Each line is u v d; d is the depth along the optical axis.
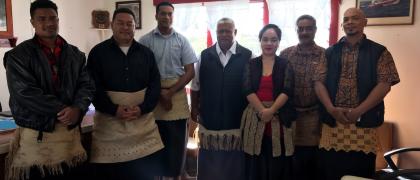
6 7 3.38
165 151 2.45
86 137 2.15
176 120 2.44
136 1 4.20
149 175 2.23
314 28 2.39
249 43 3.61
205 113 2.43
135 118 2.02
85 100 1.75
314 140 2.38
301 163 2.44
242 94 2.33
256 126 2.19
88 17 4.30
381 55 2.01
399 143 2.99
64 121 1.67
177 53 2.42
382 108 2.06
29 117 1.63
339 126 2.08
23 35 3.58
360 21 2.03
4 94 3.46
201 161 2.52
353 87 2.03
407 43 2.87
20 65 1.60
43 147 1.66
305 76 2.36
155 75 2.17
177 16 3.96
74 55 1.77
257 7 3.54
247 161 2.29
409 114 2.92
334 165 2.11
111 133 2.02
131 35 2.07
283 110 2.18
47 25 1.67
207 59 2.43
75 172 1.87
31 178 1.67
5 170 1.75
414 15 2.82
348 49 2.08
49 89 1.67
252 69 2.24
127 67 2.03
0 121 2.17
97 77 2.01
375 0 2.97
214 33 3.75
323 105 2.13
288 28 3.39
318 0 3.26
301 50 2.42
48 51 1.71
